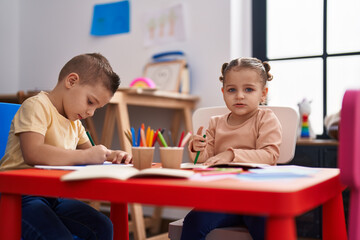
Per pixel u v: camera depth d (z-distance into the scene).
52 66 2.95
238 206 0.53
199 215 0.93
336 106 2.28
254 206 0.53
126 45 2.67
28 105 1.03
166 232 2.46
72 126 1.19
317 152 1.98
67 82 1.07
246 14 2.48
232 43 2.36
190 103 2.43
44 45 2.99
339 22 2.27
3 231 0.72
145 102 2.16
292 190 0.52
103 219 1.03
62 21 2.92
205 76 2.42
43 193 0.68
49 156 0.93
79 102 1.07
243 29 2.48
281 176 0.67
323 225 0.86
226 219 0.94
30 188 0.70
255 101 1.22
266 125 1.19
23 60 3.07
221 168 0.82
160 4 2.56
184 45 2.49
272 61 2.46
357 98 0.59
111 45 2.72
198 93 2.45
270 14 2.46
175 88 2.39
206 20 2.42
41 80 2.99
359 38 2.23
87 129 2.34
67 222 1.04
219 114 1.38
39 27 3.01
